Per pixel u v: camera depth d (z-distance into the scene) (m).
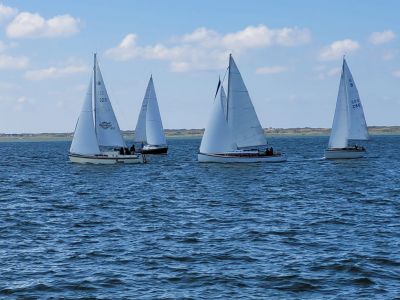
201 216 44.28
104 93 90.56
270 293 24.64
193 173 83.81
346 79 97.06
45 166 106.50
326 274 27.12
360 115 97.44
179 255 30.91
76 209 48.88
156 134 127.38
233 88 87.50
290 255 30.75
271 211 46.62
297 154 142.38
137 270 28.08
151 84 126.25
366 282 25.88
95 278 26.77
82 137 91.19
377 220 41.38
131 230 38.31
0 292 24.86
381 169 89.25
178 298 24.05
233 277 26.77
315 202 52.12
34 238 35.78
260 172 83.56
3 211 47.66
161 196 58.03
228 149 88.81
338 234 36.25
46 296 24.39
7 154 166.25
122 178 78.25
